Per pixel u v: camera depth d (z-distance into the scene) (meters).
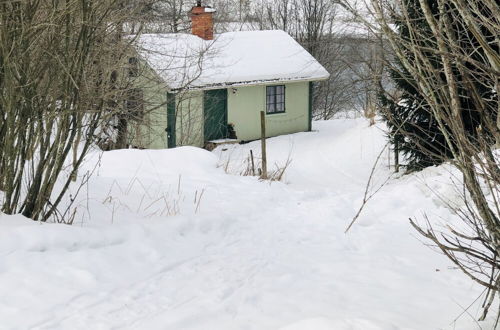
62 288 6.40
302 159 23.94
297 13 45.06
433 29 4.48
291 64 30.72
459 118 4.60
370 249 8.88
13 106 7.43
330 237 9.54
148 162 14.24
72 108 7.78
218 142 27.78
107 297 6.38
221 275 7.39
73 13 7.59
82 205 9.29
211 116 28.25
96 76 8.52
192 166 14.33
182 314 6.10
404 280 7.36
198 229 9.29
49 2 7.55
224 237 9.23
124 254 7.59
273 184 13.97
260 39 31.86
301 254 8.56
